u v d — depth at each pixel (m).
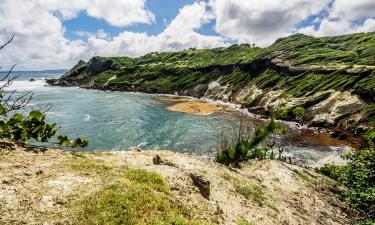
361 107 78.06
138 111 97.38
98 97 137.12
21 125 13.24
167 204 10.88
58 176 10.95
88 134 66.06
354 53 133.00
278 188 21.00
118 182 11.30
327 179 26.45
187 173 14.90
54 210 8.94
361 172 22.03
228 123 78.94
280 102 97.38
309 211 18.86
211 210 12.64
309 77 108.69
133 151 18.33
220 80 152.25
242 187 17.64
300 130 74.31
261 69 141.25
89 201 9.64
